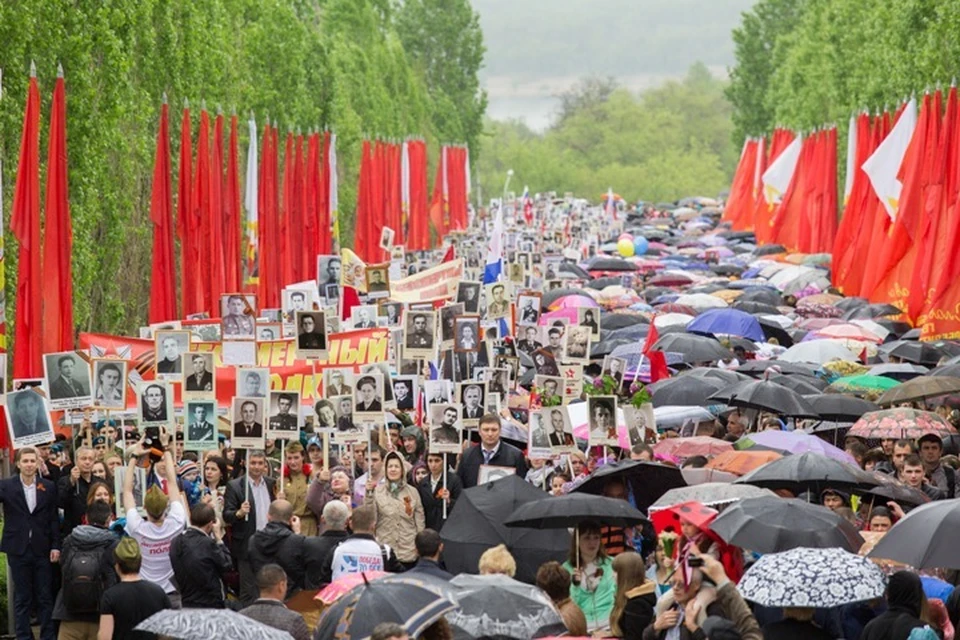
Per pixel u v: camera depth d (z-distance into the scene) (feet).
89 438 138.51
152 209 239.50
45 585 128.36
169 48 288.51
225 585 131.54
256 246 318.45
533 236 447.83
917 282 275.59
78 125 224.74
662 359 179.01
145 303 284.20
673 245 596.70
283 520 116.16
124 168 258.37
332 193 387.75
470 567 110.01
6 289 202.90
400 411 159.53
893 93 409.08
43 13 215.31
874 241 317.83
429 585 81.46
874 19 466.29
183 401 132.05
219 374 157.28
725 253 508.53
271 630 77.92
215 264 266.57
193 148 299.58
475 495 112.68
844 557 85.87
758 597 84.12
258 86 383.04
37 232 178.19
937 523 92.12
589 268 412.57
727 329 222.07
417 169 549.95
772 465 114.32
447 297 209.15
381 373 135.95
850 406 161.38
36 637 134.72
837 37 551.18
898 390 162.91
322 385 157.69
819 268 381.40
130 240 274.98
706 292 327.88
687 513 91.71
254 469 128.67
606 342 224.74
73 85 224.12
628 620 92.48
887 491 116.67
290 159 351.25
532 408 141.18
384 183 481.05
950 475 134.82
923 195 280.92
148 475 129.59
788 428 172.86
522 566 109.70
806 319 271.49
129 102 249.14
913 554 91.50
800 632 84.02
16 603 128.47
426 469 131.85
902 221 286.05
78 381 130.82
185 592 110.22
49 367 130.31
